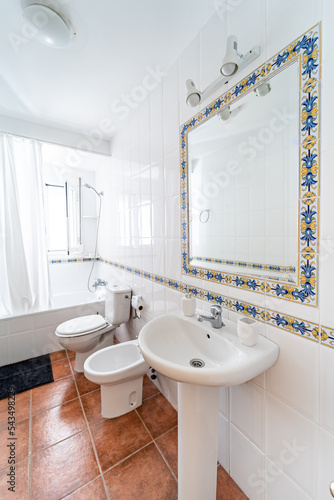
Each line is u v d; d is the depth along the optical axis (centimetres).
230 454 99
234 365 66
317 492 67
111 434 122
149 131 152
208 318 92
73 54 120
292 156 71
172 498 93
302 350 69
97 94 156
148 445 116
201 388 80
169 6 94
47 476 101
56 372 179
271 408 79
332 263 61
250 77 81
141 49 117
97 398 150
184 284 123
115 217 229
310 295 66
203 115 104
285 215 74
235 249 96
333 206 60
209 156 106
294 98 69
